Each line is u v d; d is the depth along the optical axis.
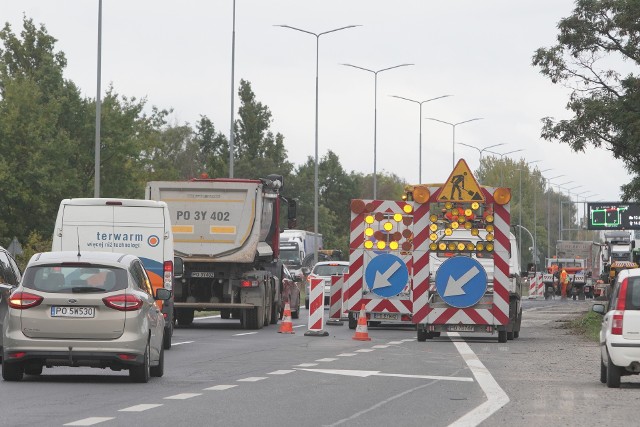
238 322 68.50
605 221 113.31
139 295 30.05
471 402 25.47
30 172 116.75
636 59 75.88
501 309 49.09
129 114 135.00
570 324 68.69
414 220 49.72
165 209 46.38
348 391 27.84
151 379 31.12
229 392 27.52
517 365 36.91
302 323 68.19
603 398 26.73
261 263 64.94
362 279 57.91
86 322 29.34
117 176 135.00
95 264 29.94
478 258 49.78
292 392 27.53
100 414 22.86
